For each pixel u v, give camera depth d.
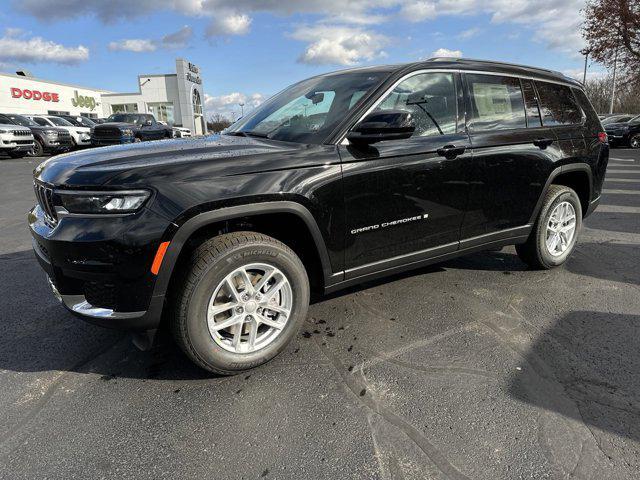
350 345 2.87
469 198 3.29
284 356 2.76
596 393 2.36
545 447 1.98
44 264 2.44
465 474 1.85
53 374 2.61
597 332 3.00
